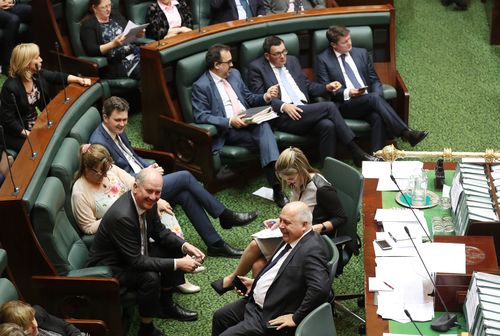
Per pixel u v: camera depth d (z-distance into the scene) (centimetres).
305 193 572
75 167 590
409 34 1084
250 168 775
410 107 902
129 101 873
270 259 524
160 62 745
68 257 554
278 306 500
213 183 747
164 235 587
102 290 530
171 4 902
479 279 451
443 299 464
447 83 952
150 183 539
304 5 939
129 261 548
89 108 666
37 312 490
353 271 639
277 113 768
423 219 553
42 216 519
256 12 927
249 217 679
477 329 429
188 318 596
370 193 593
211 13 932
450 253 475
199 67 758
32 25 864
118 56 847
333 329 448
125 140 666
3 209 511
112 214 544
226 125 739
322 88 800
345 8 844
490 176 554
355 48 820
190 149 746
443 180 597
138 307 584
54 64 862
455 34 1078
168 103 754
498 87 941
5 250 517
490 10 1101
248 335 504
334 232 578
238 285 534
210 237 657
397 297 478
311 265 488
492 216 502
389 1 1034
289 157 565
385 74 844
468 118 875
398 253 516
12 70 696
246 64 795
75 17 857
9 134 698
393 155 607
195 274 644
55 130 594
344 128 760
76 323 519
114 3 880
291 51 812
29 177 532
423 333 452
